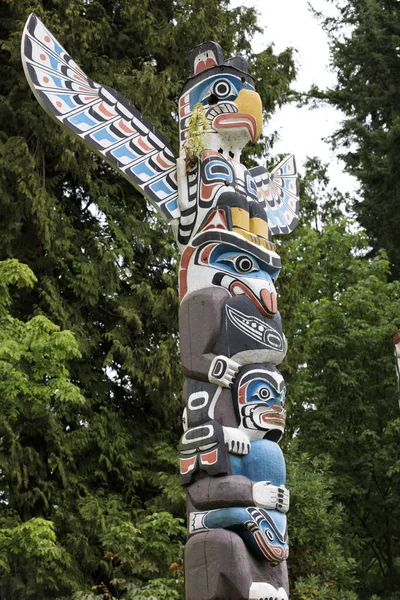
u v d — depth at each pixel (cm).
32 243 1750
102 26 1845
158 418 1752
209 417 764
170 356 1688
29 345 1205
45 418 1572
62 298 1680
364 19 2525
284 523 746
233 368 777
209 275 824
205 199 861
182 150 906
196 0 1852
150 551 1356
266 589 712
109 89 922
